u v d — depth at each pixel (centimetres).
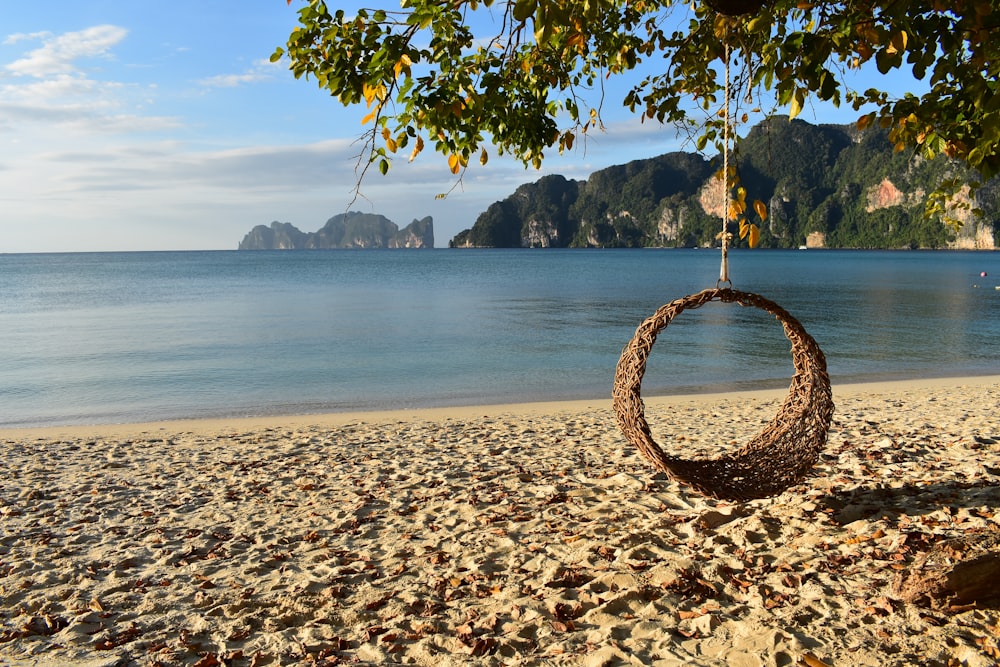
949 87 340
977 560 329
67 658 334
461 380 1462
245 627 361
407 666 316
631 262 10619
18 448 869
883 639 311
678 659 308
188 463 761
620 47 472
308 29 340
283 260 13038
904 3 266
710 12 398
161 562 460
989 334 2184
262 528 525
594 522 498
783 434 455
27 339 2097
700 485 409
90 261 13512
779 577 380
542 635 336
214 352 1847
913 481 538
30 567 454
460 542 472
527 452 762
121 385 1423
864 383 1366
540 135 475
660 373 1542
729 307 3250
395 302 3484
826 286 4734
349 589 405
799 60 284
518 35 366
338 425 996
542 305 3288
